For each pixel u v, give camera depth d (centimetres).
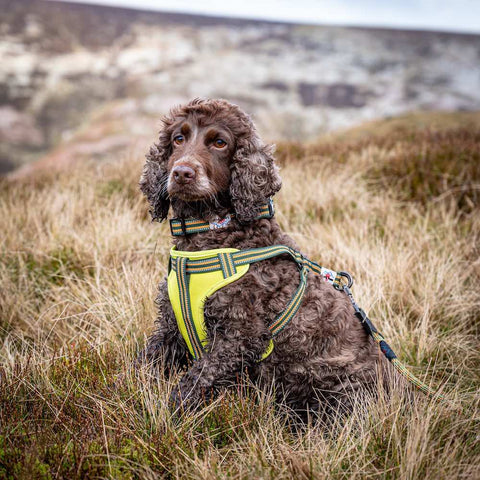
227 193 251
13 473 188
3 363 268
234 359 226
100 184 572
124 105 7675
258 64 11906
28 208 491
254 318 227
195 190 230
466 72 11688
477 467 202
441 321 355
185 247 250
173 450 207
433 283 376
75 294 358
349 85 10938
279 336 234
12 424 215
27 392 242
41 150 8381
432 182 562
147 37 13662
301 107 8806
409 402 241
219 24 14625
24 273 388
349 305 253
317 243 420
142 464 201
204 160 238
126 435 213
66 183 591
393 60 12644
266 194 250
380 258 396
